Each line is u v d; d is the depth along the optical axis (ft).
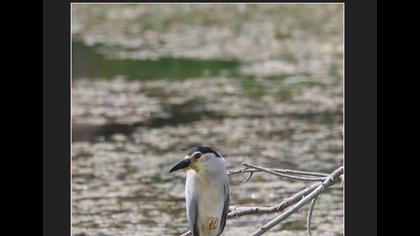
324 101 63.87
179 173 50.11
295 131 57.31
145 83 69.82
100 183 48.11
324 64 74.90
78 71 73.36
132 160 52.16
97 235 40.83
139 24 93.04
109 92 66.95
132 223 42.39
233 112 61.62
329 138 55.83
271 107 62.69
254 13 98.48
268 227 29.78
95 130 57.57
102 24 92.94
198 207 31.94
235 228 41.47
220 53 79.10
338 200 44.93
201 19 95.45
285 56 78.13
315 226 41.47
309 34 86.17
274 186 47.39
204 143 54.95
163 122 59.52
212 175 31.50
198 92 66.85
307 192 31.78
